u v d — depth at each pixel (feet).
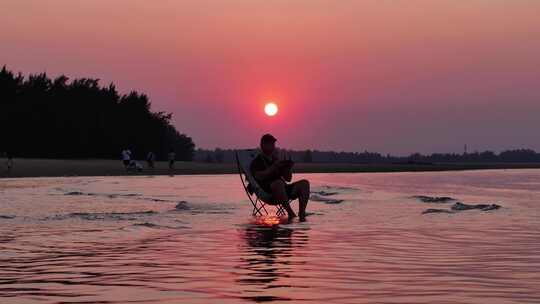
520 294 18.49
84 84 368.89
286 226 38.55
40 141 325.83
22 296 18.29
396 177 169.48
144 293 18.72
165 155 379.96
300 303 17.43
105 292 18.85
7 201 58.85
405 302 17.51
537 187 103.19
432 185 110.83
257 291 19.01
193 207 53.67
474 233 34.71
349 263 24.35
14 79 350.64
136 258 25.54
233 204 57.31
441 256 26.20
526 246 29.32
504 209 51.31
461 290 19.12
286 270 22.72
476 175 195.62
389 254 26.71
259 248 28.55
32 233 33.83
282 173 46.60
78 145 332.39
